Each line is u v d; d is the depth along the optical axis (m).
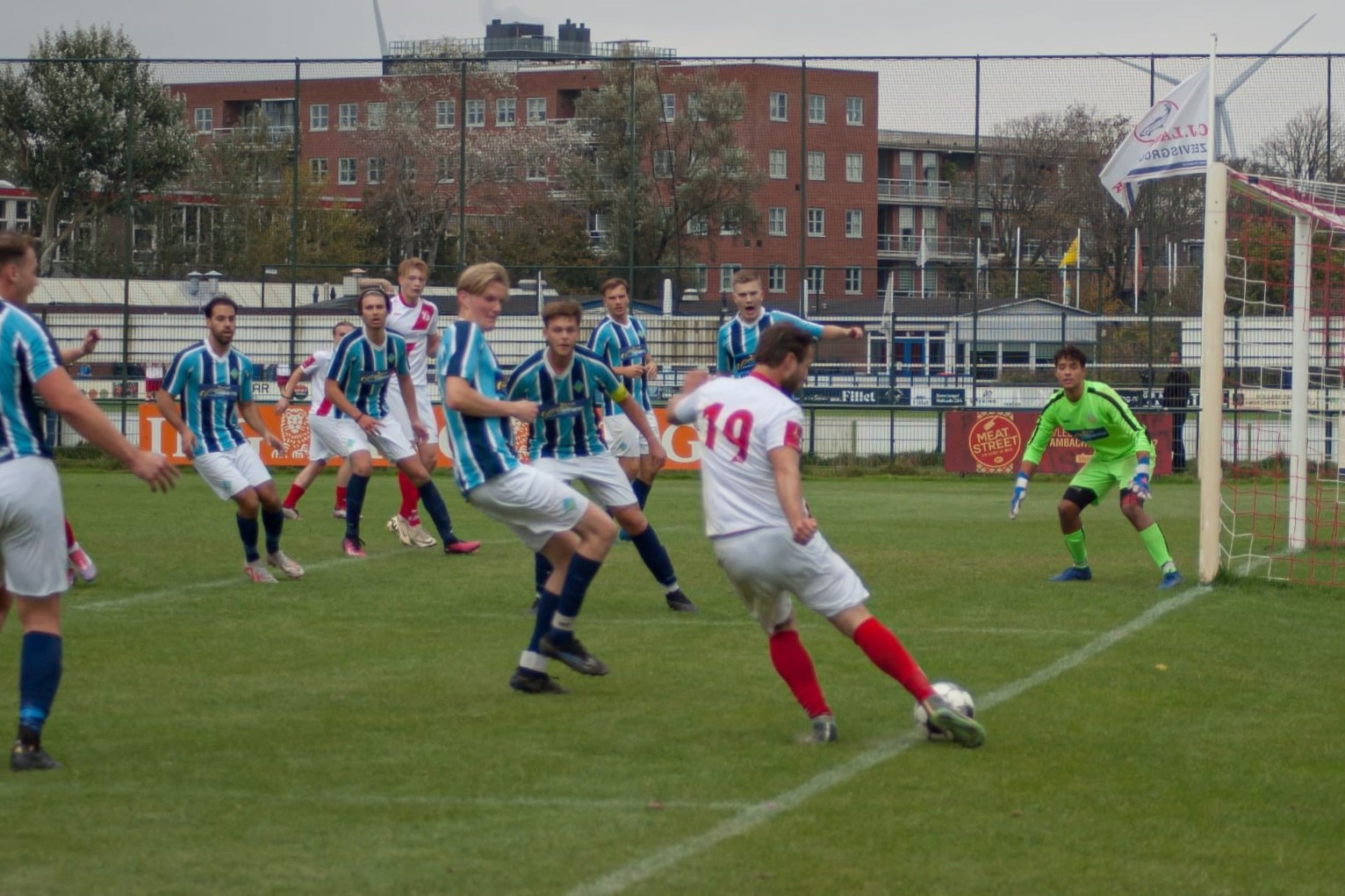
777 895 7.57
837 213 47.53
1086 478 18.86
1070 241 47.06
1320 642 14.77
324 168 64.19
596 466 16.12
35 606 9.77
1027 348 46.78
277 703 11.80
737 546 10.23
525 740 10.65
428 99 63.12
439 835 8.47
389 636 14.81
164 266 58.56
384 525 25.72
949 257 48.88
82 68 54.38
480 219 58.09
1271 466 38.09
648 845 8.31
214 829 8.55
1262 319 38.91
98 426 9.34
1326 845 8.47
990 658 13.77
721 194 47.09
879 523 26.97
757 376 10.41
